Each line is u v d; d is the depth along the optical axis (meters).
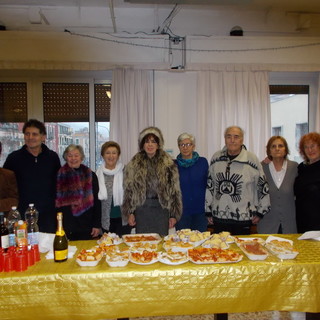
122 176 2.74
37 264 1.68
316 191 2.40
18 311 1.52
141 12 3.71
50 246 1.88
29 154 2.48
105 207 2.70
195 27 3.84
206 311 1.63
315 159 2.48
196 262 1.66
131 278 1.58
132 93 3.61
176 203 2.54
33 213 2.01
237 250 1.91
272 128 4.16
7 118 3.88
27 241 1.74
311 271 1.66
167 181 2.51
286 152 2.60
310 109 4.18
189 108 3.80
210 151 3.75
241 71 3.72
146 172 2.53
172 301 1.61
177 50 3.73
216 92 3.69
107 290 1.57
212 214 2.62
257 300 1.65
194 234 2.09
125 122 3.62
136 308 1.59
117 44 3.56
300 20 3.77
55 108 3.91
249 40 3.69
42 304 1.53
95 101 3.95
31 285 1.52
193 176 2.75
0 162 3.88
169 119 3.79
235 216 2.45
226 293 1.63
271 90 4.13
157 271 1.59
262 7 3.72
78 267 1.64
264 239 2.15
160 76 3.75
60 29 3.69
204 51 3.65
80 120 3.95
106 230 2.69
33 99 3.87
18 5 3.54
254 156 2.53
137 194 2.50
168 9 3.71
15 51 3.47
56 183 2.50
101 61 3.55
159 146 2.59
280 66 3.75
